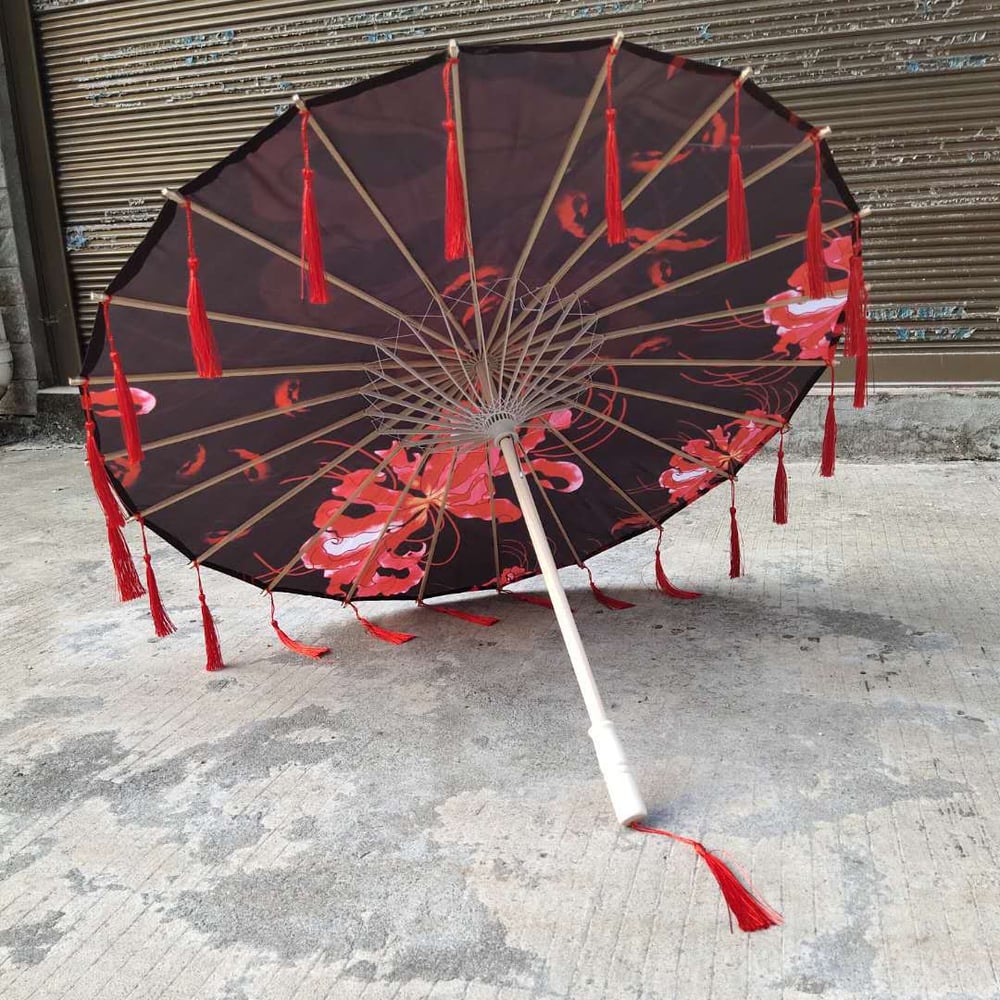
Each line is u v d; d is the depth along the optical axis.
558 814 1.80
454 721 2.19
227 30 5.07
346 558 2.60
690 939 1.45
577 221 1.84
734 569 2.85
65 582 3.37
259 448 2.22
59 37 5.42
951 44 4.04
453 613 2.89
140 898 1.63
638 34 4.42
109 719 2.30
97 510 4.33
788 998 1.33
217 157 5.30
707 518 3.66
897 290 4.34
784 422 2.54
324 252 1.80
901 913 1.48
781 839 1.67
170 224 1.71
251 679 2.50
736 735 2.03
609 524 2.76
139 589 2.25
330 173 1.67
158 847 1.78
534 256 1.90
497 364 2.14
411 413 2.28
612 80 1.61
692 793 1.83
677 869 1.62
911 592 2.78
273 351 2.00
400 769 2.00
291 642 2.67
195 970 1.46
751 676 2.30
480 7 4.62
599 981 1.38
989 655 2.34
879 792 1.79
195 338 1.67
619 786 1.75
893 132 4.18
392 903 1.58
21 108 5.56
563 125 1.65
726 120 1.72
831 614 2.65
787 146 1.77
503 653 2.56
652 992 1.35
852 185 4.28
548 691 2.32
